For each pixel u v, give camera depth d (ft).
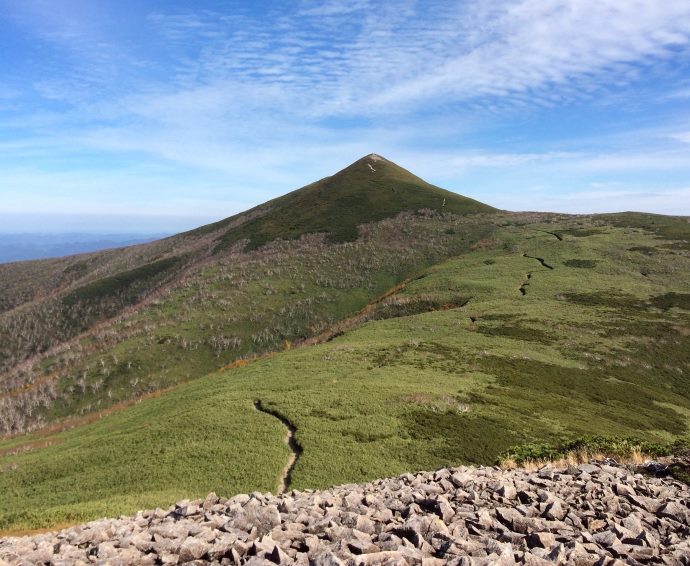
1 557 28.04
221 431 95.40
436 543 25.66
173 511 36.47
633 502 34.47
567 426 99.50
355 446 84.23
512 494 35.78
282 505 34.06
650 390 137.49
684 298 214.28
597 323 183.83
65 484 83.20
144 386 221.46
